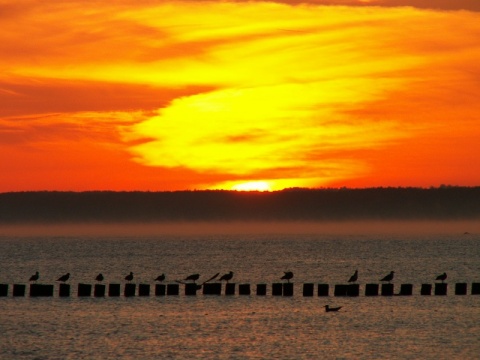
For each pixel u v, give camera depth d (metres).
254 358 117.25
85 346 125.00
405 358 117.06
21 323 143.62
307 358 117.12
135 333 134.88
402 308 160.62
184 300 172.12
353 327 139.75
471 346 125.00
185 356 118.38
